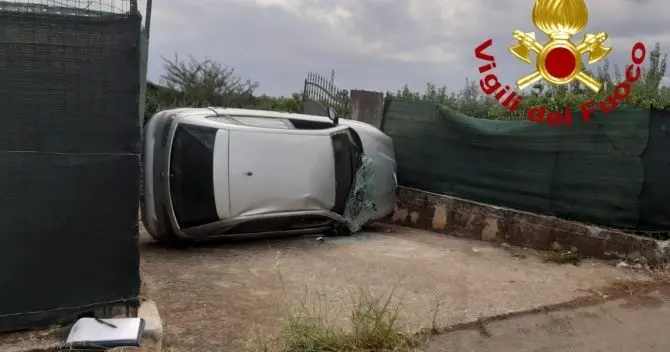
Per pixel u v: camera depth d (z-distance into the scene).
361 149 9.18
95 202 3.84
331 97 12.93
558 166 8.01
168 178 7.29
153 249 7.62
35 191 3.67
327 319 4.66
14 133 3.61
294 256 7.22
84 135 3.78
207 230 7.48
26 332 3.71
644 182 7.12
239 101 24.80
